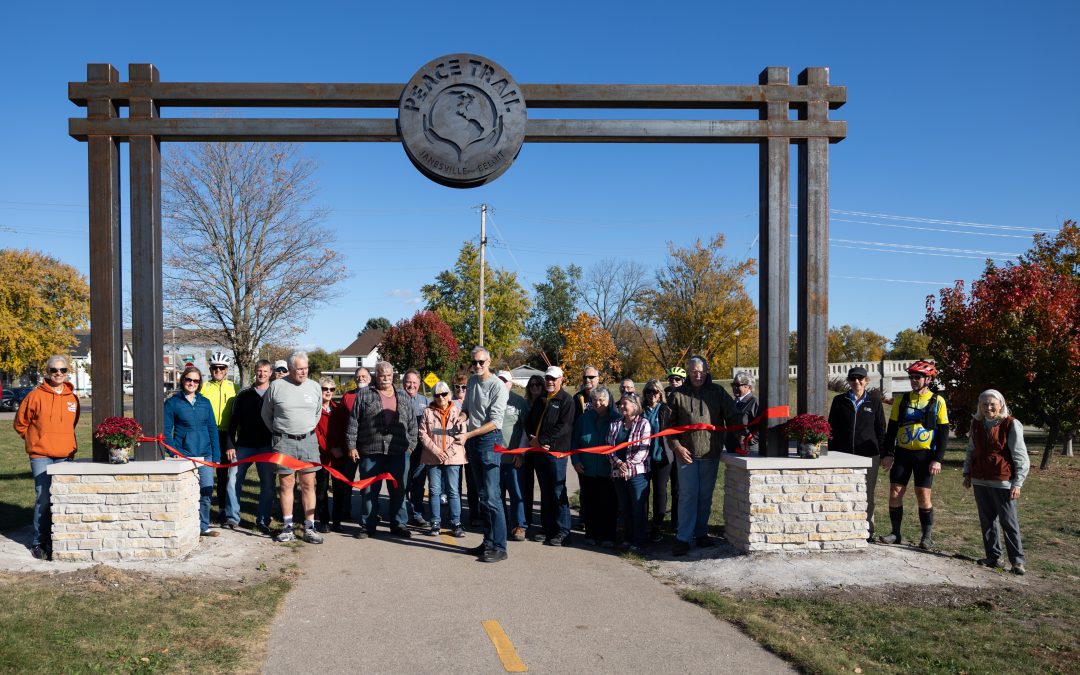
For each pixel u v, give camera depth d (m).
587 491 7.92
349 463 8.36
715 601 5.70
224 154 25.78
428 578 6.39
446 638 4.89
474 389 7.18
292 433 7.60
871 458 7.48
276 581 6.17
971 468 6.84
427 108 6.95
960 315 15.05
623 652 4.69
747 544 6.95
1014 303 14.23
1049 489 11.42
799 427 7.03
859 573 6.38
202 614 5.18
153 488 6.60
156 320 6.96
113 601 5.32
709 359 42.41
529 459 8.49
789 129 7.29
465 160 6.95
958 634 5.01
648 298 45.41
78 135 6.90
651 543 7.94
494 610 5.52
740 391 8.44
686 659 4.58
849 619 5.30
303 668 4.32
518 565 6.90
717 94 7.29
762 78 7.49
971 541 7.78
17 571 6.11
